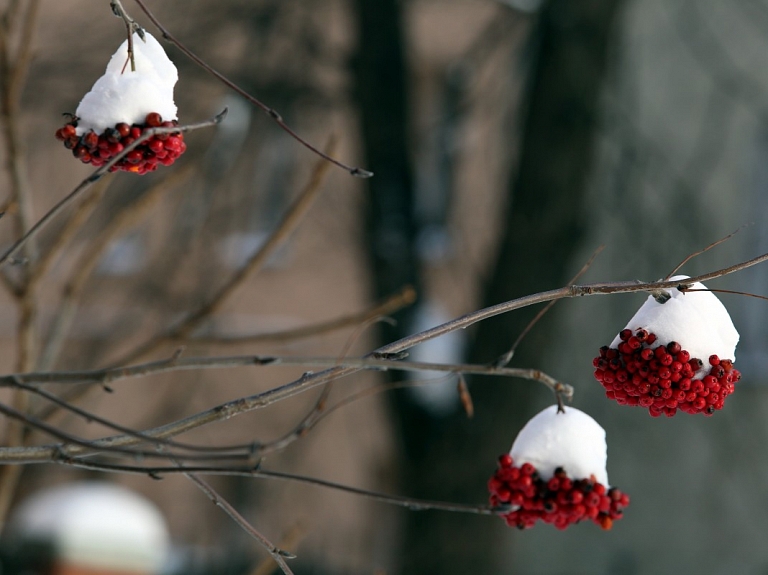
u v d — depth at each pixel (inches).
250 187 414.3
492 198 498.0
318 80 410.0
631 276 465.4
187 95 396.8
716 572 514.3
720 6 506.6
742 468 510.9
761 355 513.0
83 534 271.7
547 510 99.3
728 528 515.8
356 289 619.2
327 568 550.6
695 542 513.7
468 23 541.0
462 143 504.7
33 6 133.1
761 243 518.0
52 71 369.4
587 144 349.7
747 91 510.9
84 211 141.9
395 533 375.6
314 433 493.0
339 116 454.6
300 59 402.9
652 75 491.2
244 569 507.2
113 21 391.9
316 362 83.6
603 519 100.7
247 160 406.9
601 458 102.3
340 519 572.7
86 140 93.8
